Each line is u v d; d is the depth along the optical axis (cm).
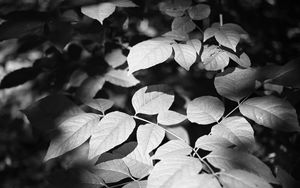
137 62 36
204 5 47
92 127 38
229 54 43
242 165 32
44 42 57
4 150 101
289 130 36
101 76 53
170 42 39
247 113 38
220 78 42
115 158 38
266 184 29
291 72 42
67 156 45
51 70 57
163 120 39
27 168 105
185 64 38
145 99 40
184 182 28
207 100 40
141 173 36
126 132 36
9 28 45
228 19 55
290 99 45
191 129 54
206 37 41
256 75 42
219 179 29
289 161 52
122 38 57
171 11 47
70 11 47
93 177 35
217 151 33
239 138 36
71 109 42
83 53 58
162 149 34
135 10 52
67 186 35
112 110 51
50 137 38
